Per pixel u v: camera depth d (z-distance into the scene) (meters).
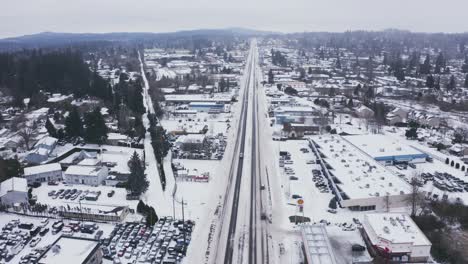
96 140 106.69
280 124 133.00
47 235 63.56
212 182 85.56
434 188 81.25
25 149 104.19
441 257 56.62
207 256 57.59
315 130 122.56
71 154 101.56
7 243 60.75
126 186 81.12
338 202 74.75
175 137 117.50
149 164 94.88
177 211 71.81
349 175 83.12
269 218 68.88
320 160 95.06
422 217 66.12
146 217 67.81
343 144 106.38
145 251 58.41
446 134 122.12
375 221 60.75
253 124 133.75
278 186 83.50
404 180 80.69
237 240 62.00
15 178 79.25
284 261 56.19
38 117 125.44
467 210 67.81
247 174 90.12
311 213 71.00
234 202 75.81
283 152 102.81
